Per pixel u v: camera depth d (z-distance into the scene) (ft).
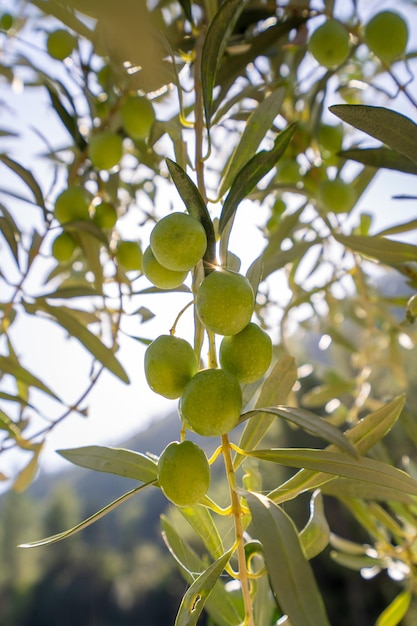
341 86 1.65
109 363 1.44
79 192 1.55
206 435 0.84
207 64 1.03
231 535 1.14
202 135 1.12
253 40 1.55
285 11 1.60
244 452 0.90
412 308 1.11
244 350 0.87
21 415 1.63
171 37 1.52
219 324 0.83
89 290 1.56
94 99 1.71
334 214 1.59
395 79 1.39
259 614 1.21
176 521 1.27
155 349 0.89
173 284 0.95
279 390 1.07
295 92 1.84
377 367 2.38
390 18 1.36
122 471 1.01
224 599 1.19
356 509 1.77
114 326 1.59
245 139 1.09
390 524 1.73
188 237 0.85
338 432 0.75
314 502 1.11
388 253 1.35
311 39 1.47
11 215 1.47
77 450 1.03
